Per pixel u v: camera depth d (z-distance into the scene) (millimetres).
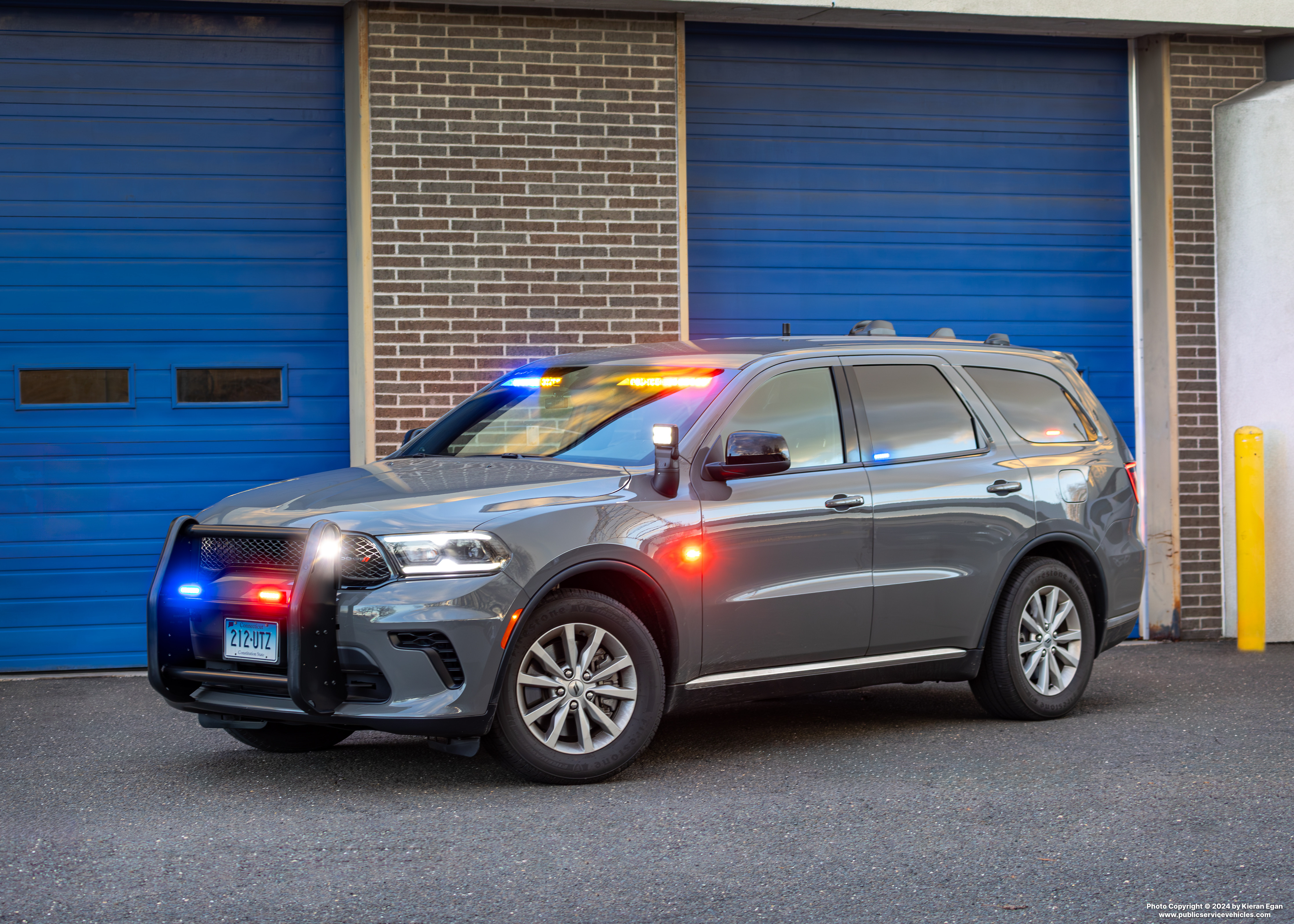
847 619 6715
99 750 6934
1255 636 10562
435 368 9750
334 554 5590
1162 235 11195
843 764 6422
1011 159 11172
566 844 5059
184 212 9734
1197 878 4609
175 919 4230
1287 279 11055
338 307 9961
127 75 9641
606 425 6746
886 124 10930
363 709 5598
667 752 6711
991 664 7387
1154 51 11258
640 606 6230
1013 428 7648
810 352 7020
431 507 5754
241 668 5828
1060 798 5734
